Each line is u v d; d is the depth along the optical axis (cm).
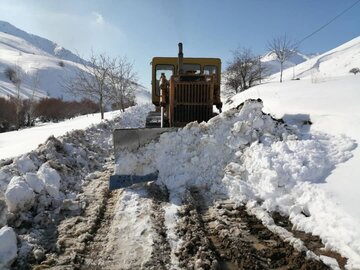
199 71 1045
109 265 390
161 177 644
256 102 701
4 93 5447
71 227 477
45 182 572
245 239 443
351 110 768
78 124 1902
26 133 1502
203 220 502
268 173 560
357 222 405
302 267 377
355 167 541
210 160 648
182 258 400
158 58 1059
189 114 793
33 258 403
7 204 483
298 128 770
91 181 682
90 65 2366
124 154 664
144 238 444
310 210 482
